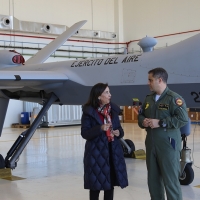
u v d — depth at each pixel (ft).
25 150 31.89
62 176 21.06
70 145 34.71
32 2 57.06
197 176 20.12
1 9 54.19
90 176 11.85
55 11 59.41
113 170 12.06
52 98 23.32
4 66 26.25
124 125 56.95
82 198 16.33
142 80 18.65
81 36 61.41
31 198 16.48
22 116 57.06
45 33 57.82
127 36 66.39
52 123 56.49
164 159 12.23
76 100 22.58
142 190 17.35
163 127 12.16
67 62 23.16
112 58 20.74
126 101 19.95
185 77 17.15
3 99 25.62
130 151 26.50
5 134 46.85
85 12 63.10
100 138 11.92
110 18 66.49
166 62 17.98
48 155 28.86
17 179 20.49
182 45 17.87
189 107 17.74
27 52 56.54
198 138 38.09
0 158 21.30
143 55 19.35
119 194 16.70
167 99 12.28
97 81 20.58
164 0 60.85
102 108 12.19
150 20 62.95
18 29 54.54
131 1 65.41
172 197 12.25
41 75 20.74
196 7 56.85
